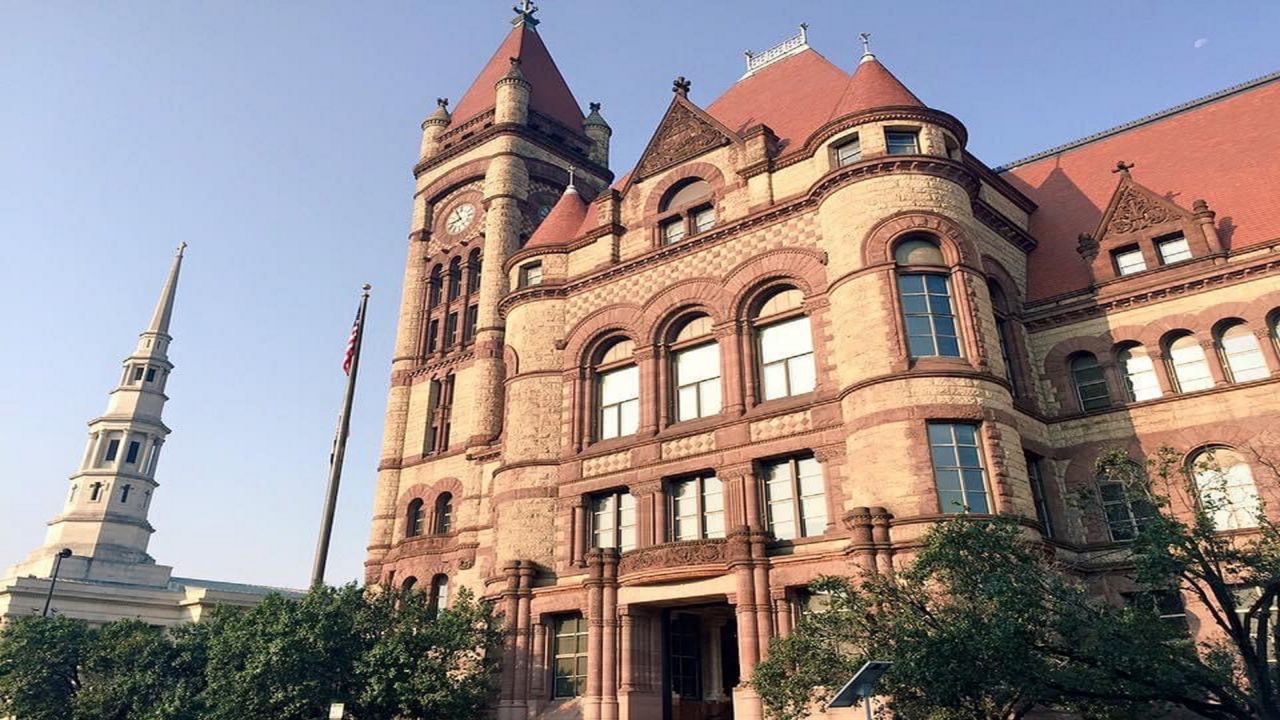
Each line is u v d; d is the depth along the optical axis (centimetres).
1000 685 1702
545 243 4125
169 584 10000
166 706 3080
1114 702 1705
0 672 3800
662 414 3378
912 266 2923
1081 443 2995
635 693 2980
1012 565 1703
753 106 4188
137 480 9531
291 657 2769
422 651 2970
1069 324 3180
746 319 3303
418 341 5222
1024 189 3953
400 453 4928
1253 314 2831
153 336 10300
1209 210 3052
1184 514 2706
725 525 3020
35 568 8794
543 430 3688
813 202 3262
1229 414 2755
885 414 2702
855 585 2492
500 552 3556
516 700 3198
